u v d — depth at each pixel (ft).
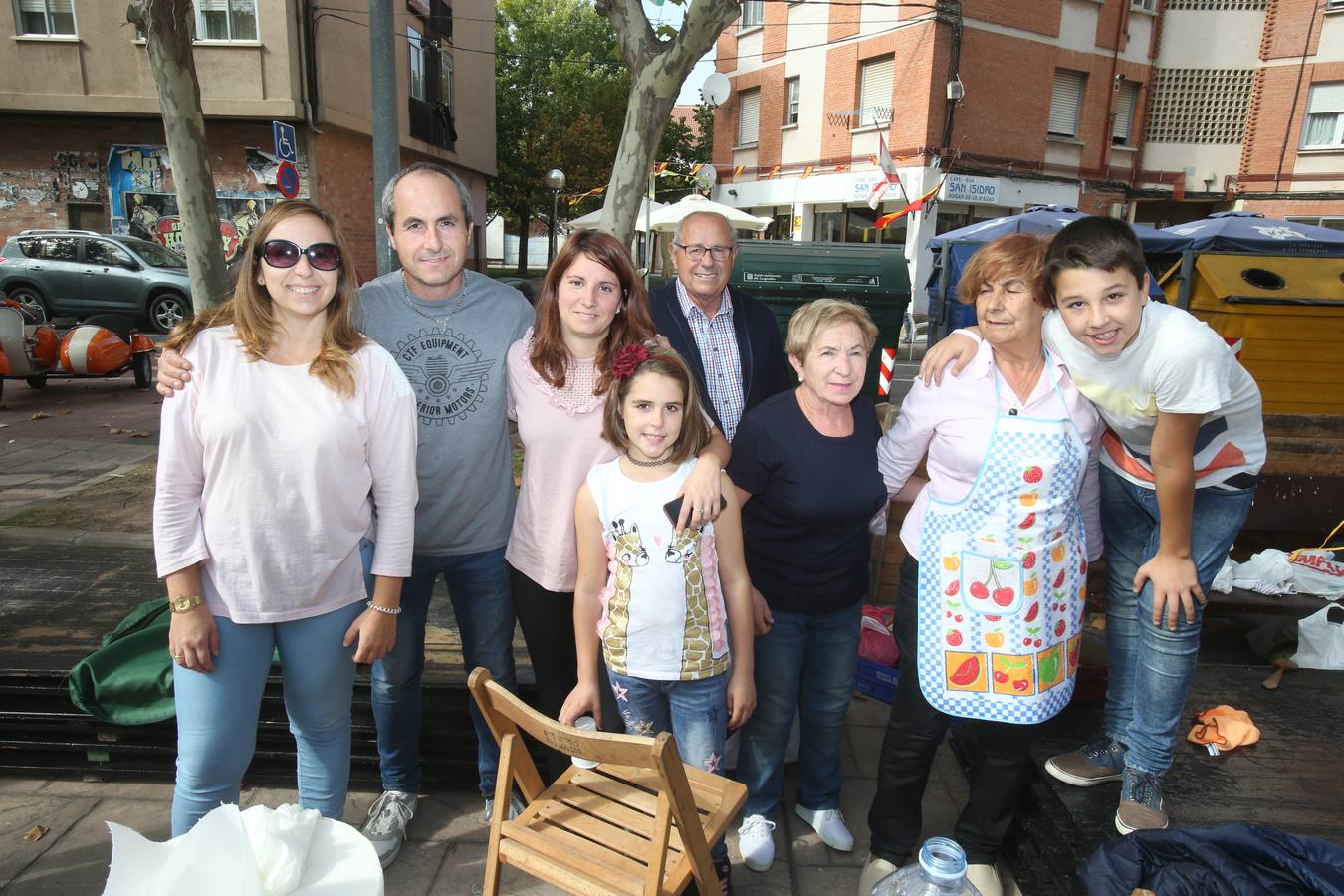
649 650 6.79
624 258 7.07
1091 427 6.68
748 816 8.16
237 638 6.31
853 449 7.47
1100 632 10.81
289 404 6.09
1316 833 6.93
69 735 9.01
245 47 44.55
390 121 17.97
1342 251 18.86
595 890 5.75
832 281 15.94
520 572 7.55
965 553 6.65
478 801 8.99
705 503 6.57
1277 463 13.32
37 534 14.94
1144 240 19.97
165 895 4.81
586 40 93.35
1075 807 7.39
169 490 6.01
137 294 42.75
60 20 44.98
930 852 5.54
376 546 6.65
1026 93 55.62
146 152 47.78
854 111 57.31
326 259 6.05
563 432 7.18
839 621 7.93
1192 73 61.41
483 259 78.38
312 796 6.99
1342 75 57.67
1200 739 8.25
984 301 6.36
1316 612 10.71
